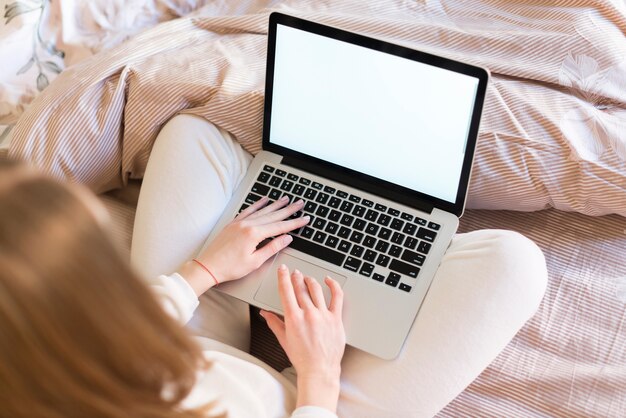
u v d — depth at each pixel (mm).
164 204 937
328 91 906
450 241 903
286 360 998
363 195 940
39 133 1000
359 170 946
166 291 823
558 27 1041
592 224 1035
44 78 1148
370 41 856
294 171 970
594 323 970
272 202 957
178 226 927
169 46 1072
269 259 907
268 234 893
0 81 1132
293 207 929
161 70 1018
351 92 896
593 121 979
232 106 981
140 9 1191
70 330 455
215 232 941
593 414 917
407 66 852
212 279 862
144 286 500
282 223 907
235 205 961
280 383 845
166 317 514
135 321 485
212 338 911
